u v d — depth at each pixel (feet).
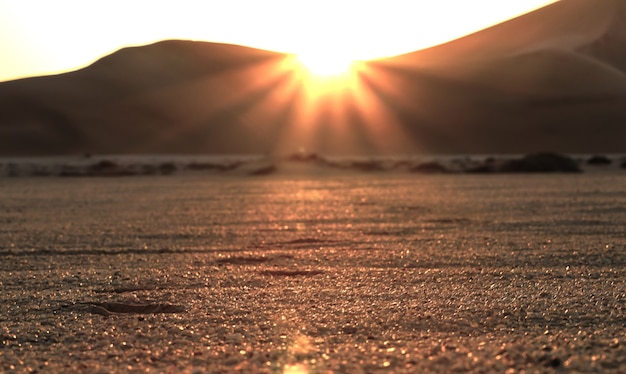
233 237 64.80
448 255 50.90
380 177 180.96
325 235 65.26
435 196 112.88
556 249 53.36
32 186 159.12
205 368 23.30
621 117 395.14
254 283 40.19
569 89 429.79
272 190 134.21
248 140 451.53
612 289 36.83
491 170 199.31
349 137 431.02
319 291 37.19
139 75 523.29
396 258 49.80
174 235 66.59
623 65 458.50
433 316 30.42
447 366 22.54
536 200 101.30
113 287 39.68
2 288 40.04
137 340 27.48
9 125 464.65
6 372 23.50
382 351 24.64
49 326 30.22
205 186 150.00
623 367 22.27
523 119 410.11
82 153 440.86
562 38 497.46
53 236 66.74
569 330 27.81
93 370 23.39
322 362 23.48
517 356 23.43
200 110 485.97
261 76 523.70
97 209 97.76
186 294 36.91
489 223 73.61
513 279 40.55
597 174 179.42
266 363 23.65
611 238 59.88
